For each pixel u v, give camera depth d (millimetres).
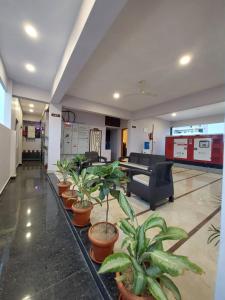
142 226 1021
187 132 9156
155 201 2615
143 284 758
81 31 1892
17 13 2109
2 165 3236
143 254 879
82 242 1644
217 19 2076
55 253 1551
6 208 2518
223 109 6676
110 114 6547
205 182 4754
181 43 2580
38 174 4930
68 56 2545
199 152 7219
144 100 5684
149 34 2377
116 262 812
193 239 1809
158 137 9117
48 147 5094
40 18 2184
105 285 1169
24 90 4551
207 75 3688
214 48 2689
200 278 1285
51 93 4789
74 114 7027
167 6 1892
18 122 6188
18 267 1358
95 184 1529
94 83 4270
